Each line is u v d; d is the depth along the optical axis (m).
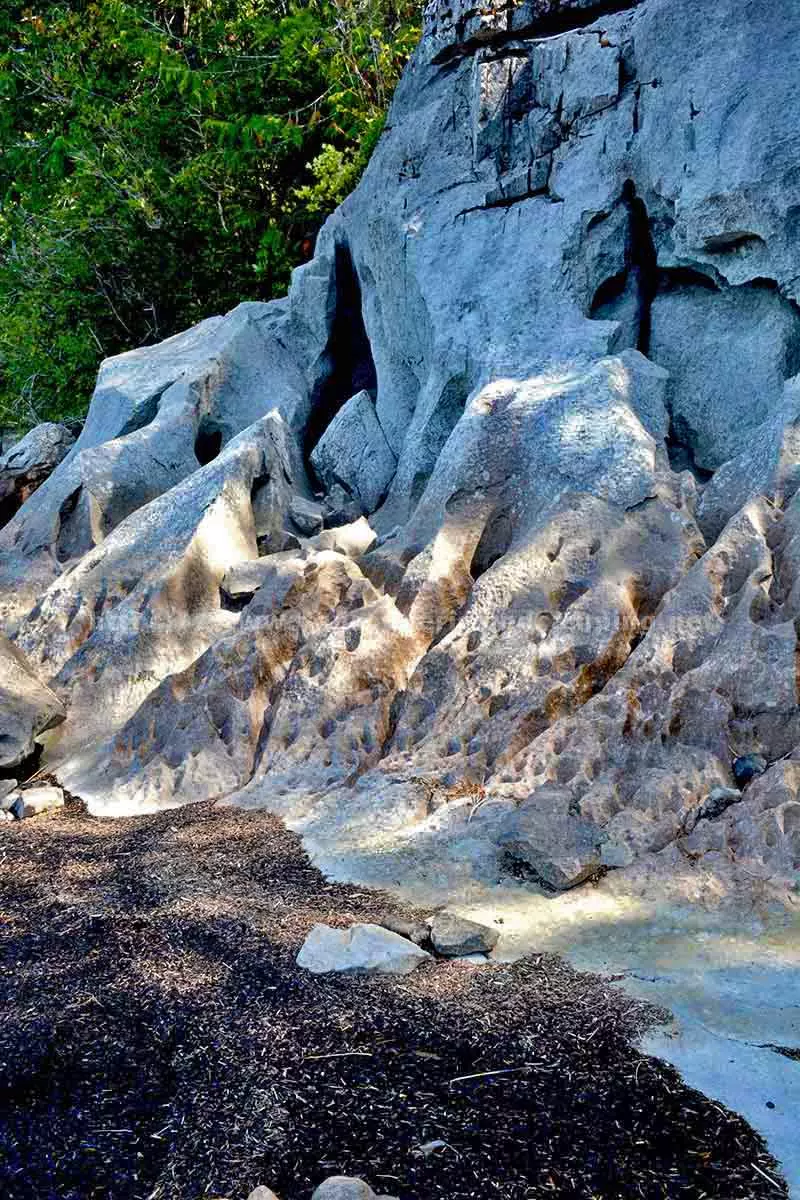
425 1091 3.39
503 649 6.25
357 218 10.84
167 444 10.24
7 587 9.11
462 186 9.59
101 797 6.47
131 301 16.75
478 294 8.96
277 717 6.50
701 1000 3.80
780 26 7.68
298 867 5.13
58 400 17.47
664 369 8.05
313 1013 3.85
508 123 9.39
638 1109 3.25
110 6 16.44
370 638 6.69
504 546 7.43
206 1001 4.00
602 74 8.73
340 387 11.70
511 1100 3.32
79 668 7.99
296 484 10.21
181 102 16.91
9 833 6.00
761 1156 3.03
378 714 6.35
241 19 16.11
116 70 18.11
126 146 16.81
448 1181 3.01
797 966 3.97
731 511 6.84
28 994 4.16
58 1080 3.61
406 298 9.88
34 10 18.69
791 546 6.02
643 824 4.91
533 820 4.93
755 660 5.49
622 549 6.65
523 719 5.80
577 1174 3.01
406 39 14.27
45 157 18.56
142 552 8.60
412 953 4.16
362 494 10.05
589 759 5.42
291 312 11.49
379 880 4.92
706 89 7.88
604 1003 3.82
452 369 8.84
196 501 8.77
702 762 5.20
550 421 7.59
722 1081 3.36
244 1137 3.24
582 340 8.31
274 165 15.84
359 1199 2.84
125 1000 4.06
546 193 9.12
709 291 8.31
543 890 4.71
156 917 4.68
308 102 16.03
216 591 8.38
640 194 8.51
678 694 5.52
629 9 9.07
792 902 4.37
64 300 16.72
